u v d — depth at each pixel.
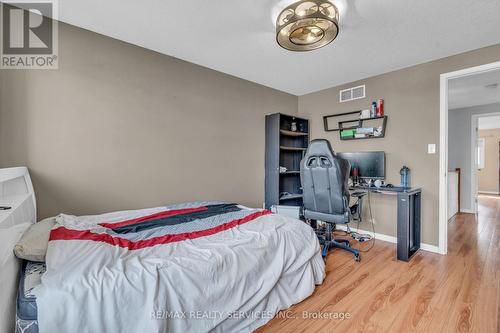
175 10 1.91
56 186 2.07
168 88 2.70
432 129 2.76
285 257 1.62
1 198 1.61
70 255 1.08
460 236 3.30
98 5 1.86
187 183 2.87
